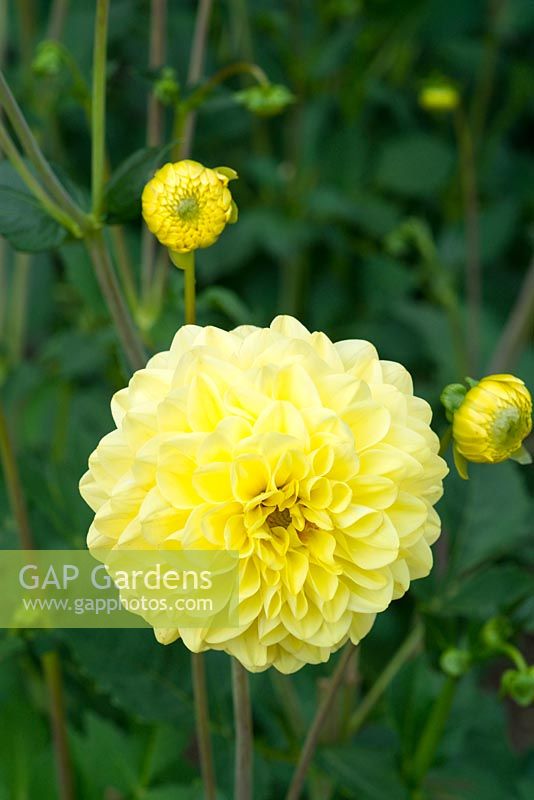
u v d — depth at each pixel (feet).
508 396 2.19
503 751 2.91
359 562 2.07
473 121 4.73
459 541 2.73
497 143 4.82
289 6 4.39
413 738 2.72
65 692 3.03
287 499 2.09
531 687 2.47
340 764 2.69
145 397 2.08
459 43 4.75
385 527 2.05
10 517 2.84
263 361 2.06
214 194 2.25
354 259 4.53
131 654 2.62
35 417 3.81
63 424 3.60
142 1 4.36
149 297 3.04
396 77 4.86
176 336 2.13
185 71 4.25
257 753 2.71
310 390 2.04
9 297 4.25
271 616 2.07
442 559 2.73
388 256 4.42
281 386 2.06
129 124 4.50
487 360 3.99
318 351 2.10
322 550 2.08
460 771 2.79
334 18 4.60
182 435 2.03
